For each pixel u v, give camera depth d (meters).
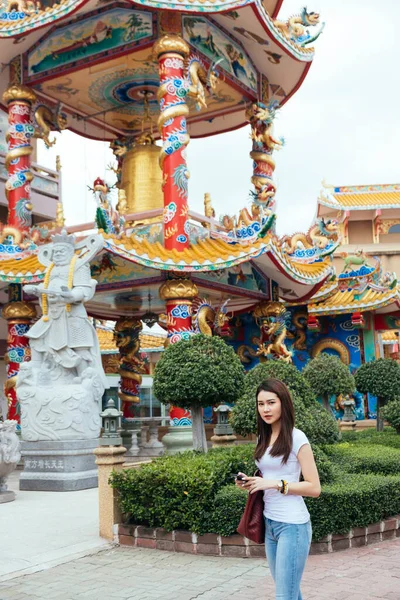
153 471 10.16
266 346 23.86
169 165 19.41
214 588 8.08
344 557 9.45
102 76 22.92
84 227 21.31
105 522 10.69
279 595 5.44
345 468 12.41
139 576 8.68
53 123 24.12
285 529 5.61
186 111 19.66
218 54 21.45
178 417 18.70
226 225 20.23
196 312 19.23
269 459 5.83
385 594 7.78
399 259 48.38
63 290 16.91
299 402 11.88
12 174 22.50
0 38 21.00
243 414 11.90
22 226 22.23
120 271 20.62
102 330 36.84
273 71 23.97
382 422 22.58
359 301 26.39
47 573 8.94
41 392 16.84
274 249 19.80
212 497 9.80
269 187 22.27
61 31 21.48
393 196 51.03
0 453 14.27
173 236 19.08
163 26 19.86
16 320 22.17
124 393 24.98
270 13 23.72
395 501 11.13
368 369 22.20
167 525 9.95
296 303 26.17
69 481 16.17
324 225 22.98
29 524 11.91
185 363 12.61
